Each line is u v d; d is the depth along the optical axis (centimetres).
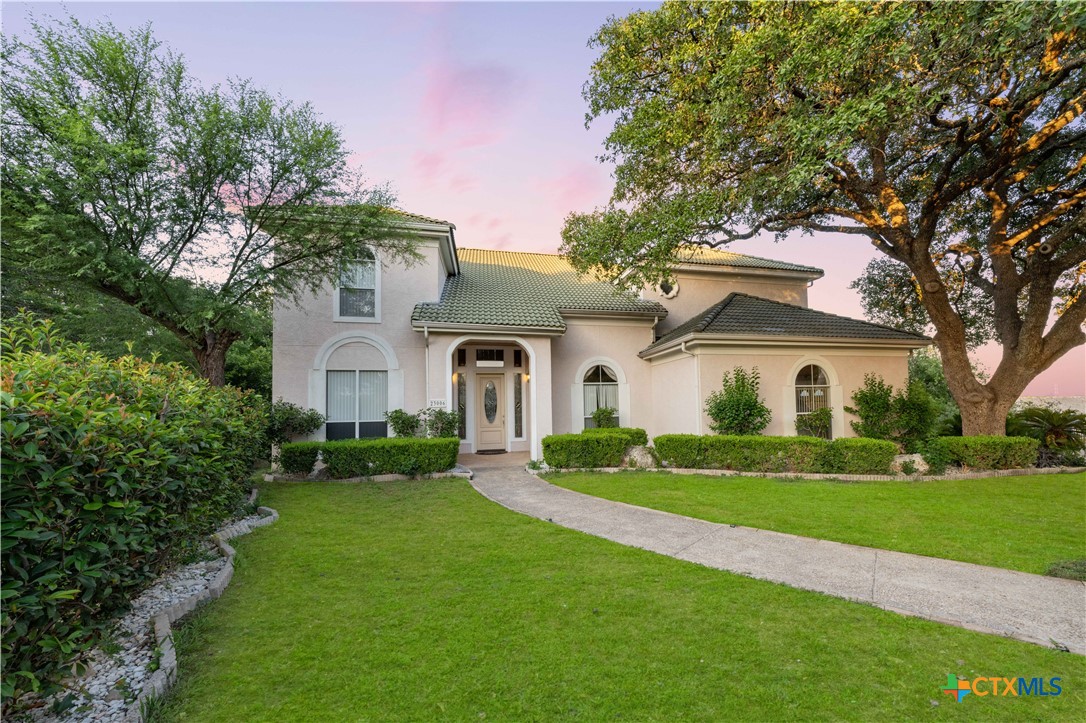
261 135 1020
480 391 1669
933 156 1324
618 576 510
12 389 256
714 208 1132
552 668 333
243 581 500
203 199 973
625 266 1355
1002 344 1341
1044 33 692
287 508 838
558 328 1409
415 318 1327
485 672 329
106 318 1176
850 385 1464
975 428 1319
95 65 865
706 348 1378
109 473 300
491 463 1395
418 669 334
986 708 291
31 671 262
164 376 534
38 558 251
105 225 897
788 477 1106
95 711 284
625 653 353
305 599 454
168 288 970
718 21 1026
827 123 867
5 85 818
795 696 301
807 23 918
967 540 643
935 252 1625
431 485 1052
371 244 1285
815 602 445
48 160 832
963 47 790
